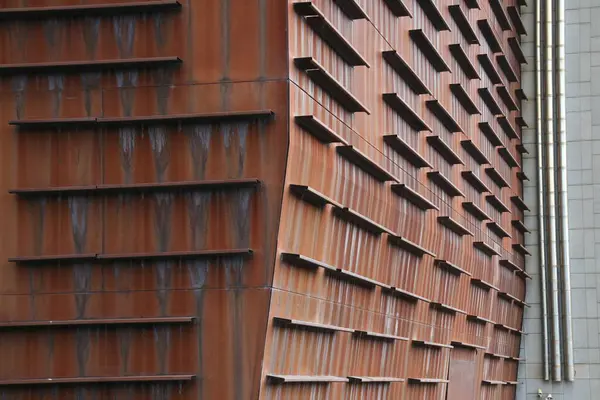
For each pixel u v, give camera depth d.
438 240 50.38
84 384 28.77
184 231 28.70
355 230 36.03
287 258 29.14
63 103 29.27
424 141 47.16
